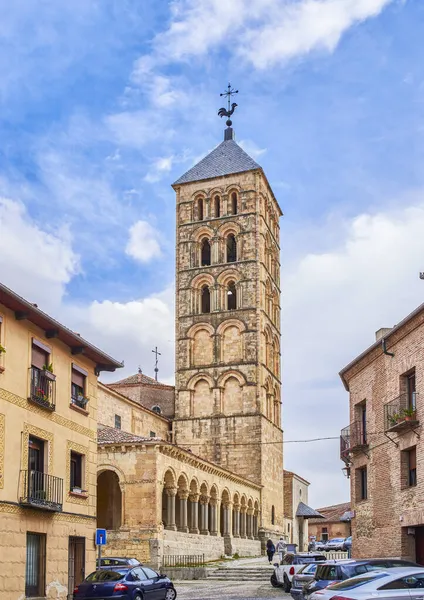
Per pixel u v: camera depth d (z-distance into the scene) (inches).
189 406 3346.5
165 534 2199.8
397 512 1443.2
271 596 1612.9
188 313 3452.3
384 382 1541.6
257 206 3472.0
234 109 3821.4
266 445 3319.4
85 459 1482.5
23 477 1243.8
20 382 1263.5
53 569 1317.7
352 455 1715.1
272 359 3535.9
